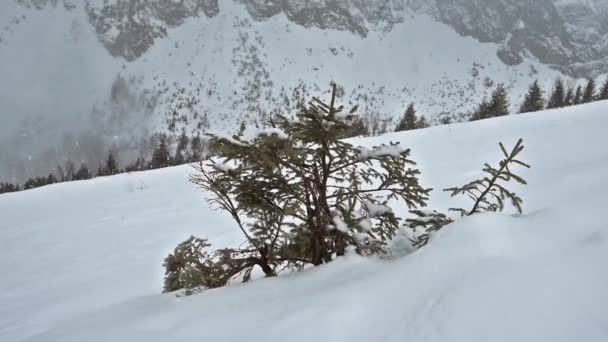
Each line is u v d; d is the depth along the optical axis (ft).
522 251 8.21
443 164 37.68
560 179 20.06
